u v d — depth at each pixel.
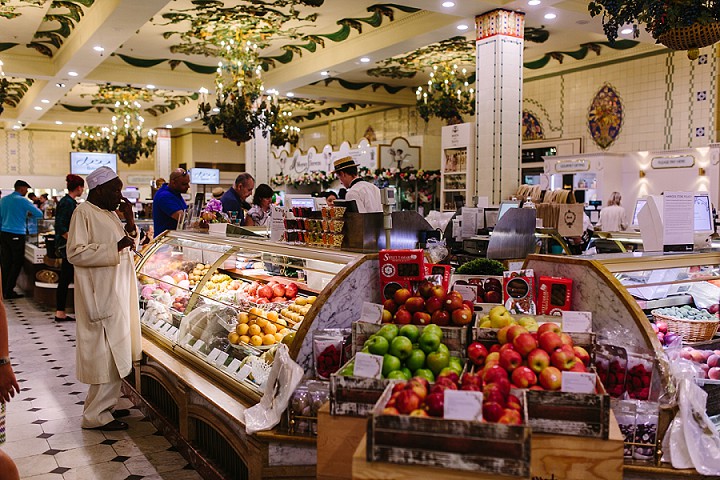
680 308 3.61
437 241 6.08
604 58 12.48
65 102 18.91
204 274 4.96
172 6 9.78
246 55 10.88
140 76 13.92
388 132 18.55
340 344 3.00
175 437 4.10
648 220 3.77
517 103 8.67
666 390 2.53
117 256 4.25
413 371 2.53
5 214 10.24
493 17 8.52
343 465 2.43
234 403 3.39
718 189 10.04
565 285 2.98
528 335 2.41
